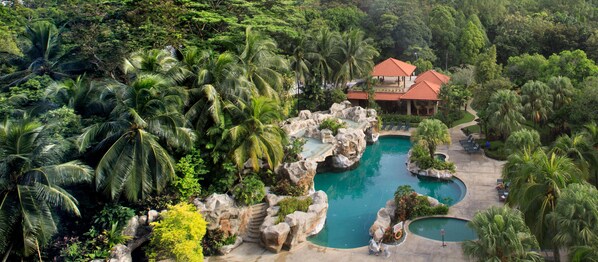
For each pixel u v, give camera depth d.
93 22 40.66
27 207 21.42
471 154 45.81
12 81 37.00
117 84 28.88
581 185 21.72
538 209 23.34
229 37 46.88
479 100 52.16
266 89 39.19
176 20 45.25
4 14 55.50
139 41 38.47
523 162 26.53
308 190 35.97
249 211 31.38
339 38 64.00
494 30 92.12
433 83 63.72
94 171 25.53
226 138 31.55
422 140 41.28
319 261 27.62
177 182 29.53
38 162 22.09
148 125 27.08
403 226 30.72
